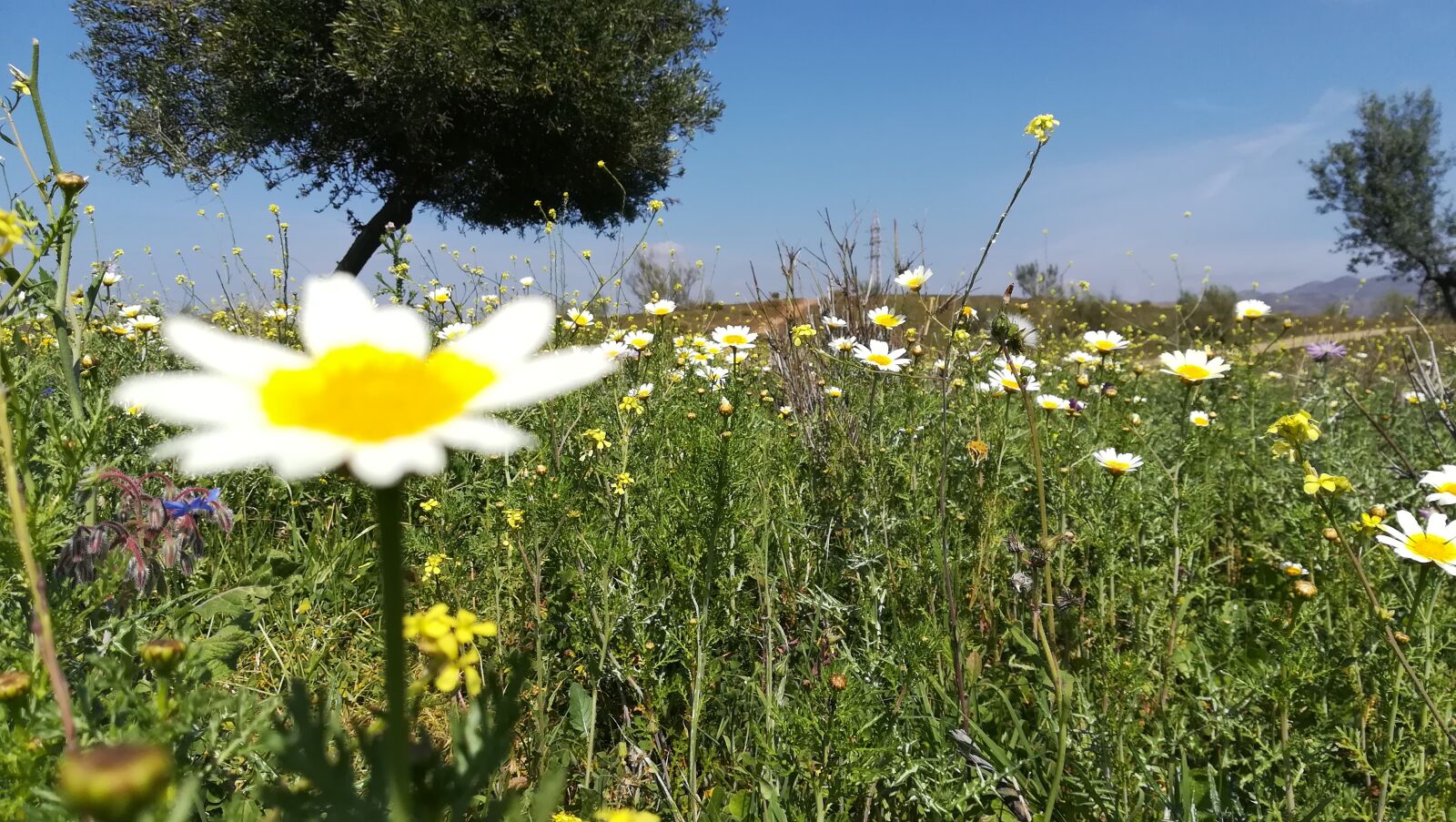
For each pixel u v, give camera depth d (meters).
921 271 4.51
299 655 2.45
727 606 2.78
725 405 3.12
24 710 1.25
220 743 1.58
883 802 2.18
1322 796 2.02
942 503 2.21
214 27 14.16
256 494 3.68
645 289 7.58
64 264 2.02
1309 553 2.52
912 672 2.35
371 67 13.97
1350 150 30.89
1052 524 3.41
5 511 1.44
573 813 2.17
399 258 4.77
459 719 0.97
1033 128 2.20
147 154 13.35
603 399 4.34
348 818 0.89
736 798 2.24
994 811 2.18
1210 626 2.83
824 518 3.52
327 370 0.76
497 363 0.84
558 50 14.95
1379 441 5.02
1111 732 2.13
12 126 1.94
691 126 16.92
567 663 2.77
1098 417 4.10
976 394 3.44
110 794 0.54
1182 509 3.28
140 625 1.89
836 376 4.64
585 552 2.70
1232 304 11.89
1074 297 9.10
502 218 18.30
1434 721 2.09
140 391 0.72
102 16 13.94
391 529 0.67
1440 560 1.98
